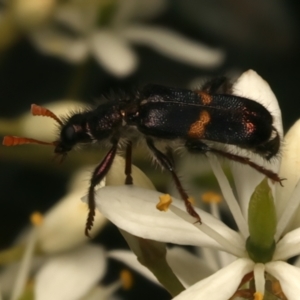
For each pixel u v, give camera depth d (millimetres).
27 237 46
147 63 63
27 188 56
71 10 56
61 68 61
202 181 49
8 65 60
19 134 47
